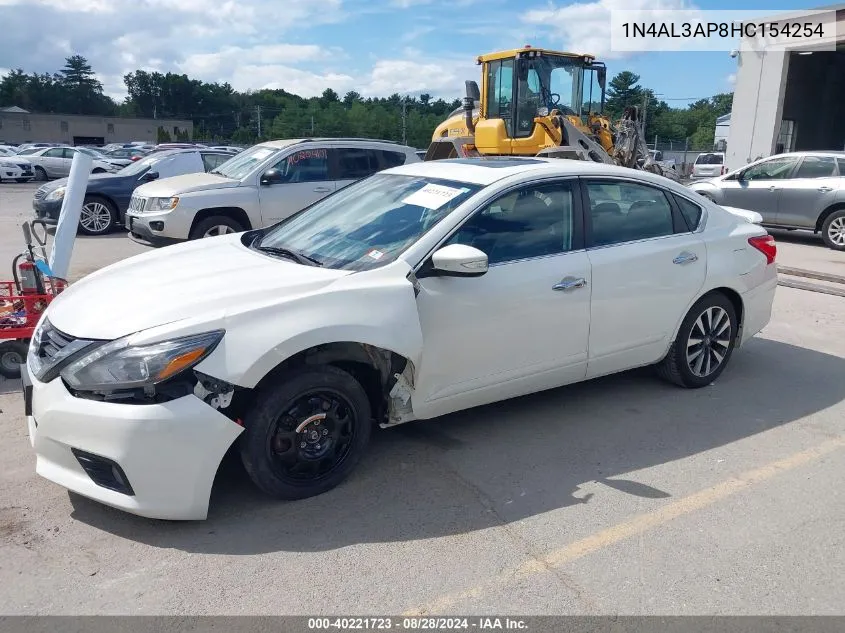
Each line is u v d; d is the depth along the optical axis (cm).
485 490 365
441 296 374
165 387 304
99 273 408
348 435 362
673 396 501
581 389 512
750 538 325
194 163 1342
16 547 308
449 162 479
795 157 1271
